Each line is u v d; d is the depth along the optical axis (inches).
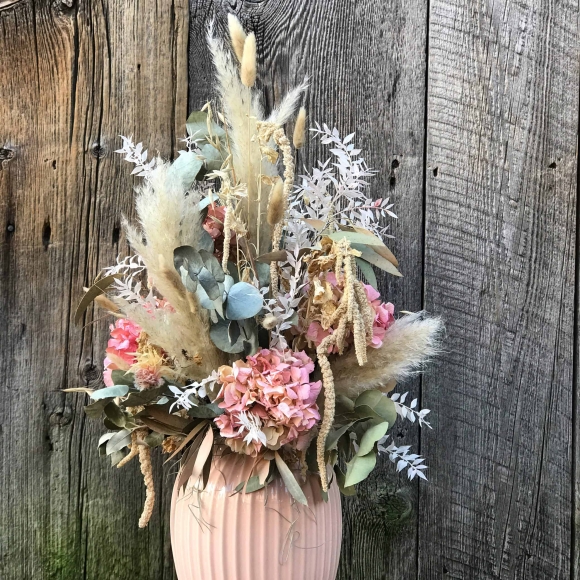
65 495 39.4
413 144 41.0
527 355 41.4
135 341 28.9
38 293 39.1
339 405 28.6
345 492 29.6
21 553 38.9
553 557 41.4
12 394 39.0
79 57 39.1
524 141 41.4
